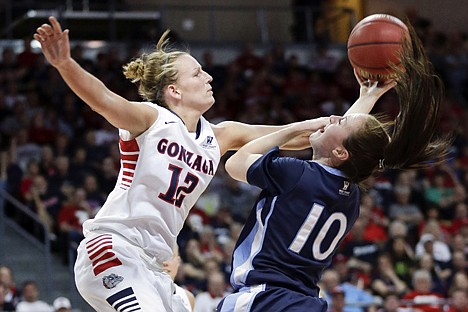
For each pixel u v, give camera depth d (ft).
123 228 13.83
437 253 45.50
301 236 13.52
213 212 48.19
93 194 45.34
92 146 50.83
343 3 76.13
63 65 12.19
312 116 61.93
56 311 36.01
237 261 13.83
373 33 15.29
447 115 64.18
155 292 13.79
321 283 39.47
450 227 50.08
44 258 45.06
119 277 13.61
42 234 45.21
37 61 58.75
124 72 14.93
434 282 42.55
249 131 15.57
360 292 40.14
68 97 56.39
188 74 14.49
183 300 15.15
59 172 47.06
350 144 13.61
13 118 53.16
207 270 39.52
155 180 13.75
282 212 13.58
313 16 72.59
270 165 13.79
